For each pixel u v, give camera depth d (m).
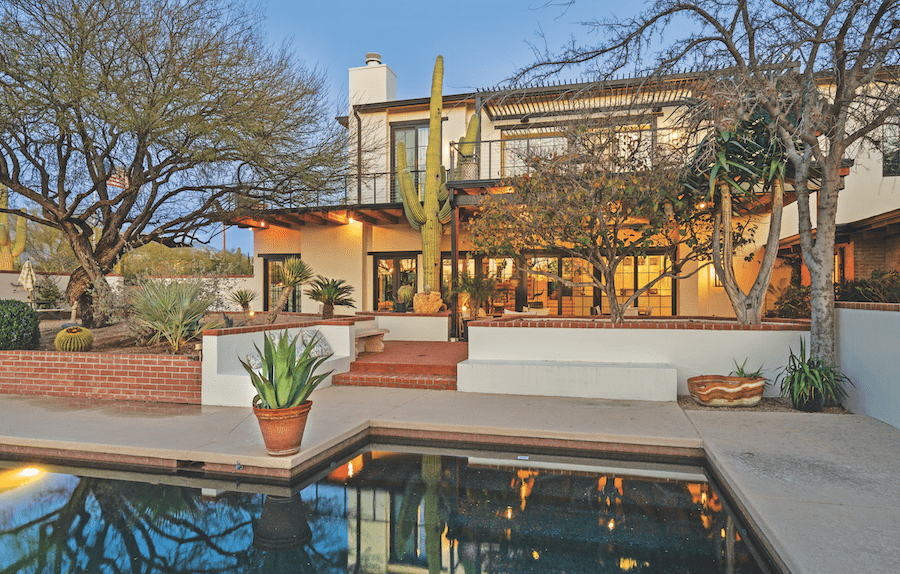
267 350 4.48
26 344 7.89
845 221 10.34
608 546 2.95
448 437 5.22
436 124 11.57
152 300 7.60
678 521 3.32
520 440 5.04
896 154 8.63
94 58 8.17
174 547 3.04
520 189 7.79
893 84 5.57
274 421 4.17
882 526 2.84
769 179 6.47
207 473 4.36
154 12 8.44
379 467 4.52
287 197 11.05
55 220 9.69
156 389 6.65
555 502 3.66
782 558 2.60
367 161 13.38
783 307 9.74
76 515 3.52
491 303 13.77
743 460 4.00
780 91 5.73
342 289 10.57
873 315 5.22
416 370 7.73
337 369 7.62
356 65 15.40
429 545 3.01
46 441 4.75
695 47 6.08
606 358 6.93
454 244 10.62
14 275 14.33
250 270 21.47
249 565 2.81
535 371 6.68
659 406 5.97
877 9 5.41
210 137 8.66
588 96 7.25
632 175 7.07
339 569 2.75
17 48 7.89
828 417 5.35
